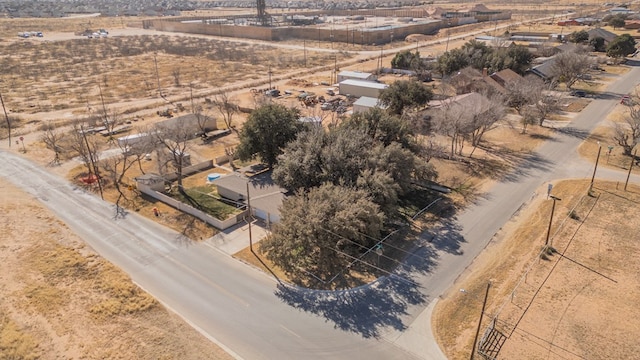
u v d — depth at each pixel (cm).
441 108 6231
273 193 4622
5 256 3806
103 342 2889
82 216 4553
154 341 2905
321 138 4512
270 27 17812
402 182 4294
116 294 3328
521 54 9300
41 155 6172
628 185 4991
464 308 3173
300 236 3366
